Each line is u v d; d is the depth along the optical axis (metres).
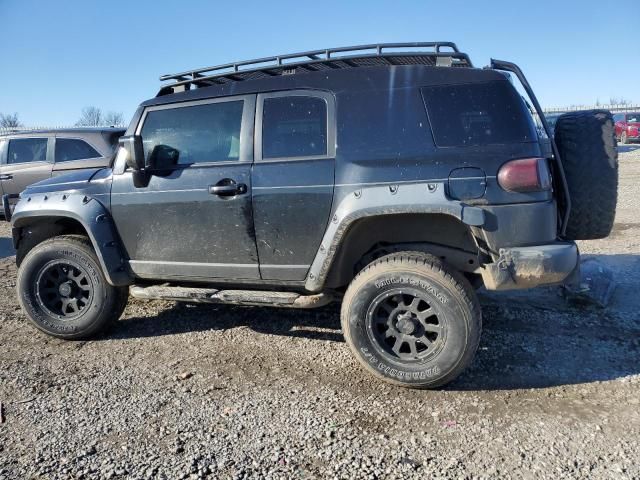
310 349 4.14
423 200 3.25
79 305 4.41
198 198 3.85
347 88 3.63
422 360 3.35
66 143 8.74
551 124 4.08
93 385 3.61
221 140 3.91
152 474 2.62
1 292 5.93
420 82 3.50
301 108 3.71
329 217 3.54
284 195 3.62
